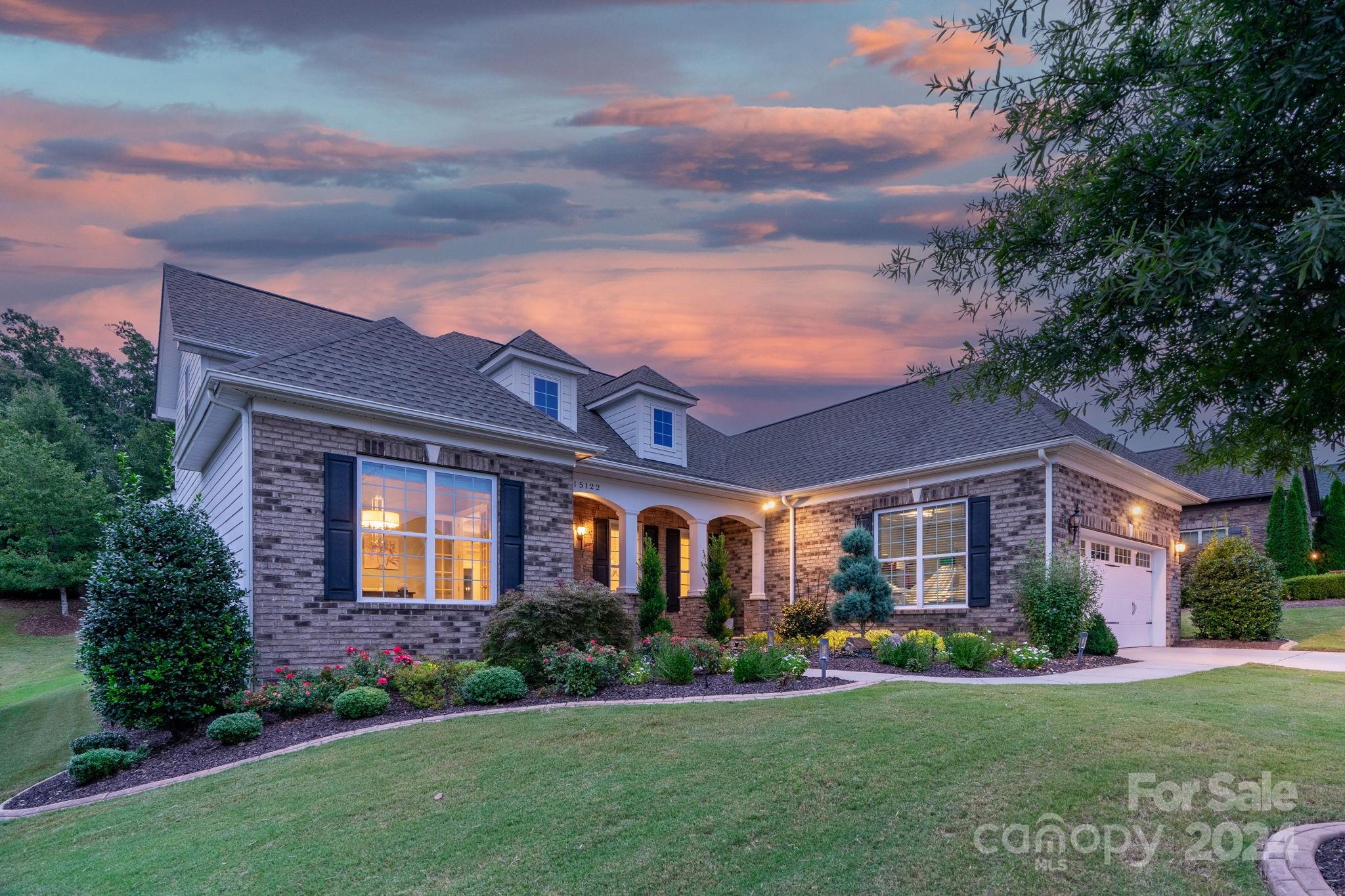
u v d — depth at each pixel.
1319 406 3.18
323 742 7.16
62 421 35.03
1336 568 24.30
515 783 5.42
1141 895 3.46
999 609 13.44
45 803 6.84
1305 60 2.58
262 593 9.10
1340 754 5.41
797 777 5.12
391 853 4.43
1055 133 3.61
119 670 7.83
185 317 12.80
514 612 9.75
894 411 18.58
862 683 8.77
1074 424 14.89
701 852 4.13
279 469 9.47
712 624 16.36
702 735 6.32
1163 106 3.29
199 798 5.97
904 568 15.38
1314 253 2.24
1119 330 3.45
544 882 3.93
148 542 8.33
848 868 3.86
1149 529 16.12
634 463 16.00
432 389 11.50
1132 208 3.29
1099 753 5.39
